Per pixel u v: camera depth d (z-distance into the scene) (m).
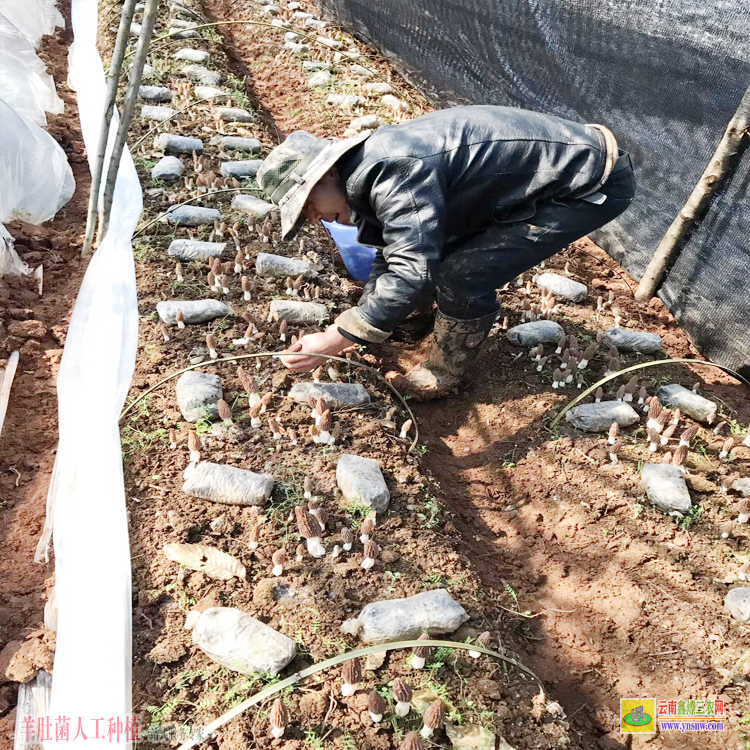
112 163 3.52
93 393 3.19
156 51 6.59
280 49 7.54
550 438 3.44
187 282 3.98
